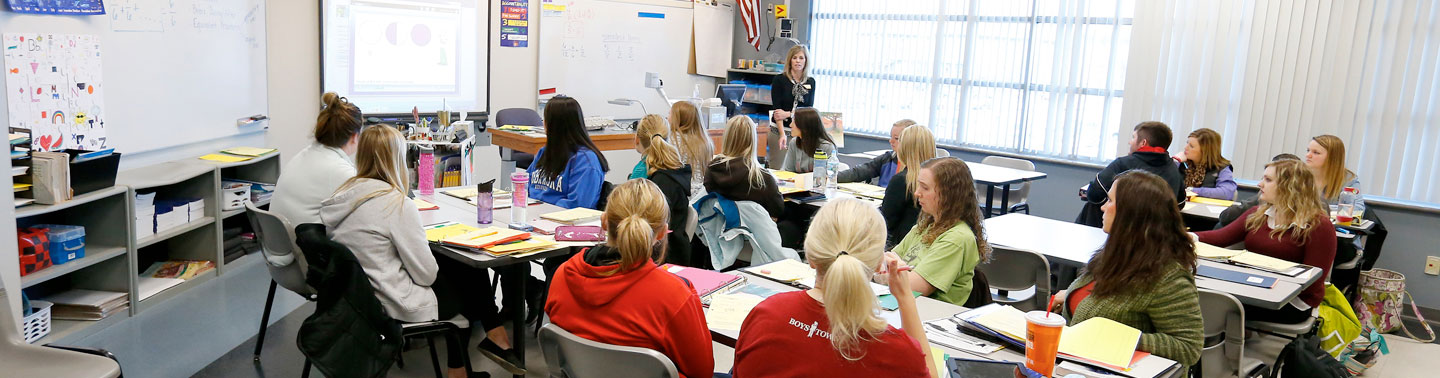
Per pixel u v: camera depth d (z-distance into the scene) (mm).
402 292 2811
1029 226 4020
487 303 3205
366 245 2771
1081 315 2330
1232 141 5809
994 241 3627
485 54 6766
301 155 3248
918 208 3541
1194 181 5160
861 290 1580
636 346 2102
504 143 5617
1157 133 4594
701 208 3941
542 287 3803
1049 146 6578
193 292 4289
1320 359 2805
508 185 6270
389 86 6238
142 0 4234
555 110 3791
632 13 7426
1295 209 3387
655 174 3605
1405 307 5039
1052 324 1764
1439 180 5082
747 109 8016
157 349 3510
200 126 4793
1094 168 6316
